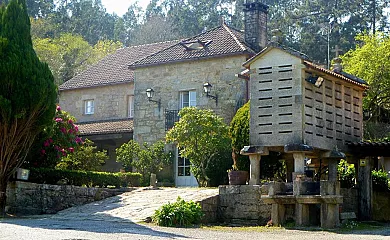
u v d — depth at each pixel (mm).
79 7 65250
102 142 28297
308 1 50281
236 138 17719
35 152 17734
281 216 14359
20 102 14664
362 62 27141
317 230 13203
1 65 14500
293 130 14828
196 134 20156
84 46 50156
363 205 17031
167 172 24172
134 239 9984
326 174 17234
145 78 25812
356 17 47844
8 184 16094
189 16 58969
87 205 17203
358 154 17062
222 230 12969
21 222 12953
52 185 17109
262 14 25703
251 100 15469
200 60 24375
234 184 15812
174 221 13688
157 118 25312
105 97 28797
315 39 46812
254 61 15547
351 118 17203
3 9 15391
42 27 52375
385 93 27141
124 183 20234
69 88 29625
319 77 15195
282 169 18406
